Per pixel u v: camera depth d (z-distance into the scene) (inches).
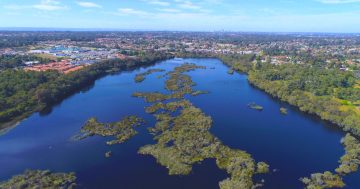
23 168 4530.0
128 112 7145.7
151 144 5319.9
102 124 6225.4
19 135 5753.0
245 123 6535.4
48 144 5344.5
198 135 5506.9
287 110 7549.2
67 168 4522.6
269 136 5841.5
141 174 4357.8
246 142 5526.6
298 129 6250.0
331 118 6584.6
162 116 6707.7
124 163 4670.3
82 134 5787.4
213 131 6028.5
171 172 4384.8
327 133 6063.0
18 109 6889.8
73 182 4143.7
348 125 6048.2
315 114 7180.1
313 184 4106.8
